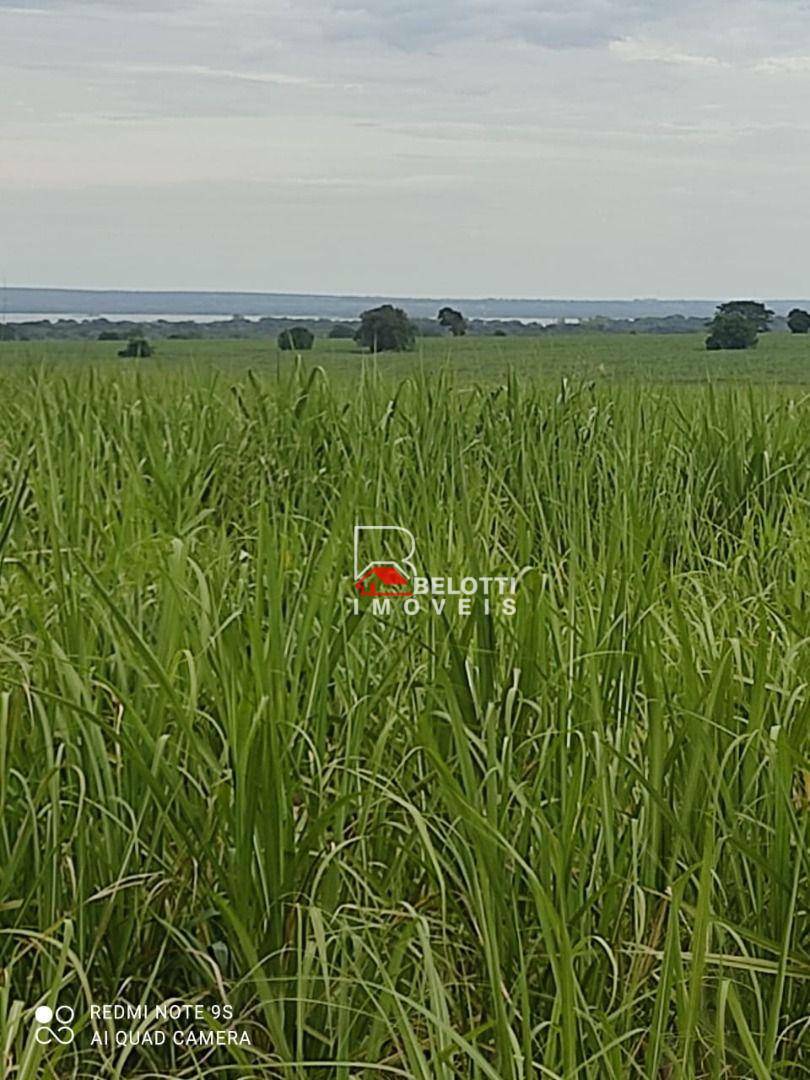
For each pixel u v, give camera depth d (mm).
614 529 3762
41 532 4230
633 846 2725
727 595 4266
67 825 2979
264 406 7457
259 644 2859
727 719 3000
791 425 7445
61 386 7523
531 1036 2299
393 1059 2611
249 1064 2588
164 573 3154
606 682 3127
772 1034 2426
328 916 2768
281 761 2750
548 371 8242
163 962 2908
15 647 3566
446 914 2891
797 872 2557
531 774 3137
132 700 3014
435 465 6188
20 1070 2270
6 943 2738
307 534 5336
